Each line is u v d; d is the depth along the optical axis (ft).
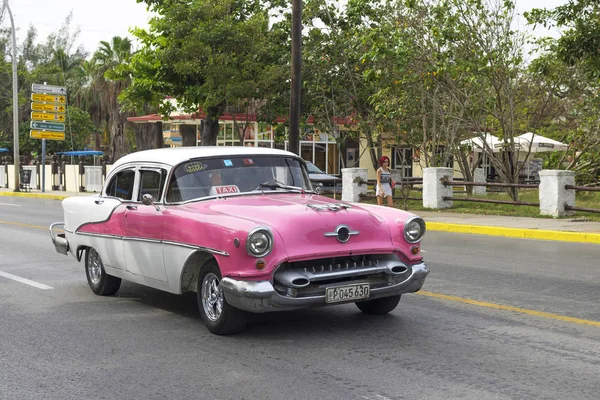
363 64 82.07
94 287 28.12
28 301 27.07
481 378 16.62
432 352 18.92
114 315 24.35
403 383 16.31
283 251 19.33
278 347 19.66
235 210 20.92
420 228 21.57
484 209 65.05
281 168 24.44
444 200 68.08
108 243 25.96
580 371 17.12
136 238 23.88
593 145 74.08
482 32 67.05
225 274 19.70
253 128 116.88
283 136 91.81
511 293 27.27
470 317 23.09
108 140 203.92
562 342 19.85
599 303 25.26
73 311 25.16
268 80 80.48
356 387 16.10
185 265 21.45
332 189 89.71
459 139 81.20
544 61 66.80
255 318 23.21
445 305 25.02
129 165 25.57
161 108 92.02
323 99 86.02
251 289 18.99
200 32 80.48
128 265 24.84
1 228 55.93
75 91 209.77
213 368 17.84
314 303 19.58
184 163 23.20
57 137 121.49
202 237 20.58
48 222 61.57
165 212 22.48
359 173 77.36
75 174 113.19
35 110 118.32
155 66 86.12
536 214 58.70
